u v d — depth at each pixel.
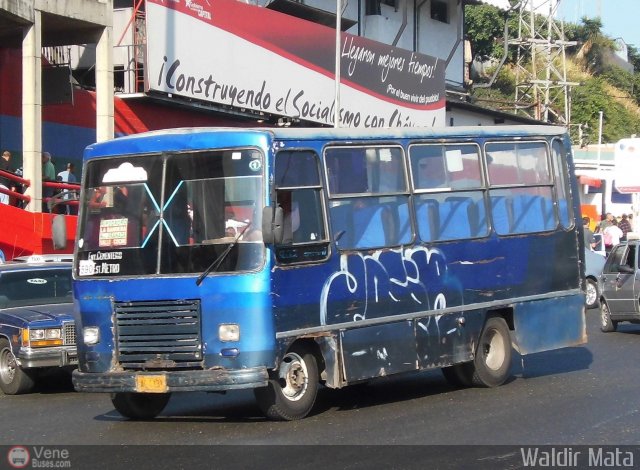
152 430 10.10
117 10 26.20
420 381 13.55
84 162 10.78
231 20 26.97
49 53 25.39
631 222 36.12
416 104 36.19
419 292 11.62
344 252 10.76
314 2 39.34
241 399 12.21
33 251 20.16
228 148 10.09
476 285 12.39
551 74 61.56
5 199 20.58
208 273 9.84
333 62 31.39
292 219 10.20
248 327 9.73
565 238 13.77
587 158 49.12
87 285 10.38
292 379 10.27
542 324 13.30
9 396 13.34
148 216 10.25
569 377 13.24
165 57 24.75
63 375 15.30
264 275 9.78
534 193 13.43
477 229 12.53
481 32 58.28
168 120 26.91
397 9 44.00
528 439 9.09
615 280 18.98
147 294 10.05
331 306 10.52
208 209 10.04
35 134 20.52
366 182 11.18
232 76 27.16
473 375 12.45
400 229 11.52
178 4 25.05
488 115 43.97
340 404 11.51
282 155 10.19
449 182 12.24
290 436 9.41
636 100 72.62
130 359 10.13
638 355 15.49
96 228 10.52
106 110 22.53
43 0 20.67
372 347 10.95
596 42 72.06
